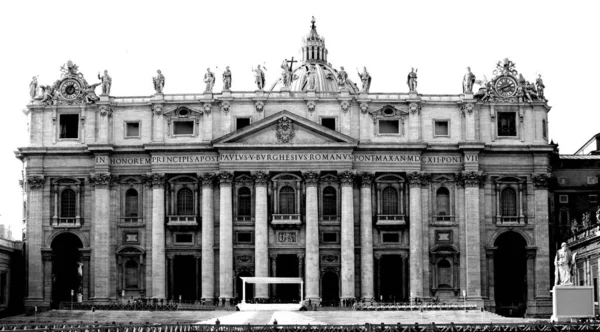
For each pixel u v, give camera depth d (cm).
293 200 13275
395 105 13425
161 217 13262
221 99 13350
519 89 13538
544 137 13550
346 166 13175
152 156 13300
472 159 13300
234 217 13250
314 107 13350
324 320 10925
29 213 13400
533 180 13438
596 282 11688
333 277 13338
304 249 13212
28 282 13300
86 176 13462
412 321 10938
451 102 13488
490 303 13225
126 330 8619
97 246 13250
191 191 13388
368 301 13062
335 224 13262
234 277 13188
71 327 8394
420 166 13338
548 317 12531
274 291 13138
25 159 13550
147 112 13512
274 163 13175
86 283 13288
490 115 13525
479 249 13238
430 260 13325
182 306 12506
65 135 13562
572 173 14188
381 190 13362
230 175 13188
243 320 10612
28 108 13575
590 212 14112
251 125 13112
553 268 13788
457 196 13388
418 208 13250
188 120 13438
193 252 13300
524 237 13375
